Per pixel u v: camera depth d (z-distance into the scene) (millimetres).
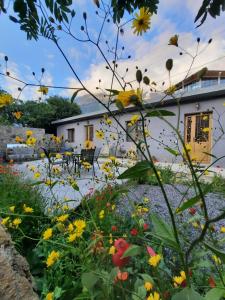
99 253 887
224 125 6820
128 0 1131
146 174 552
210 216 2328
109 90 610
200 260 906
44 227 1559
